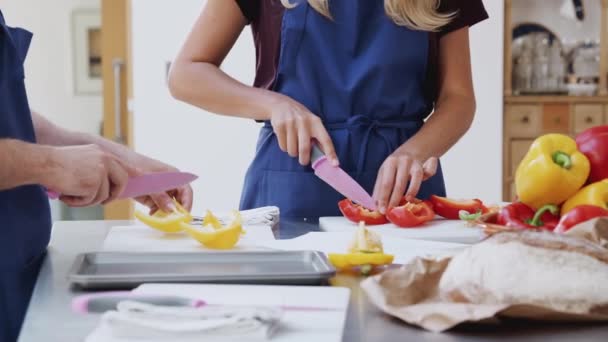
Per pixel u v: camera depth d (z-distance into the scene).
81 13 4.37
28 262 0.98
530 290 0.68
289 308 0.71
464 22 1.55
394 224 1.28
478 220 1.15
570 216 1.04
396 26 1.48
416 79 1.52
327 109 1.50
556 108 3.39
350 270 0.90
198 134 3.29
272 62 1.53
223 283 0.81
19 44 1.06
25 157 0.87
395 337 0.64
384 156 1.49
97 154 0.94
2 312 0.91
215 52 1.54
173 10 3.27
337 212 1.47
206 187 3.31
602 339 0.63
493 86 3.30
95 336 0.62
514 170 3.40
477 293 0.69
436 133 1.46
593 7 3.53
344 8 1.46
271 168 1.50
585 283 0.68
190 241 1.11
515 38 3.54
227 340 0.61
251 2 1.52
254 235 1.17
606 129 1.28
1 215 0.93
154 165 1.20
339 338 0.63
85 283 0.80
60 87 4.41
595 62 3.54
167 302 0.68
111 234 1.17
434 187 1.52
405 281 0.71
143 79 3.29
